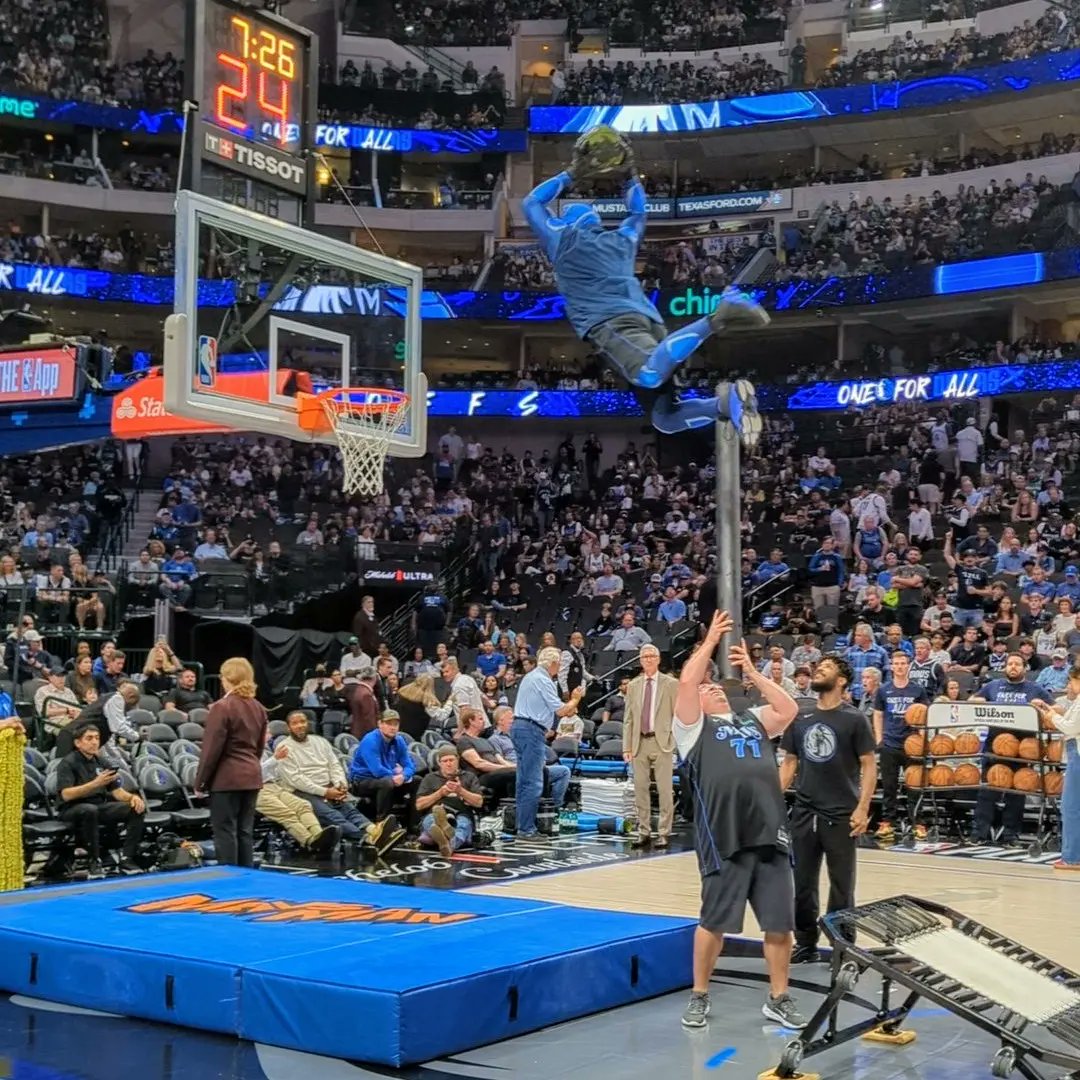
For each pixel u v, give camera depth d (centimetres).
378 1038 494
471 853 1101
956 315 2947
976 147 3228
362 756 1114
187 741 1126
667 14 3512
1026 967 502
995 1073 449
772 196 3131
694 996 557
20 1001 595
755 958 689
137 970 563
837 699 675
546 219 923
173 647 1720
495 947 573
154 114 3044
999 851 1130
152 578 1795
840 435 2681
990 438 2505
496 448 3164
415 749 1251
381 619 2036
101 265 2873
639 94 3238
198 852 980
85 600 1609
